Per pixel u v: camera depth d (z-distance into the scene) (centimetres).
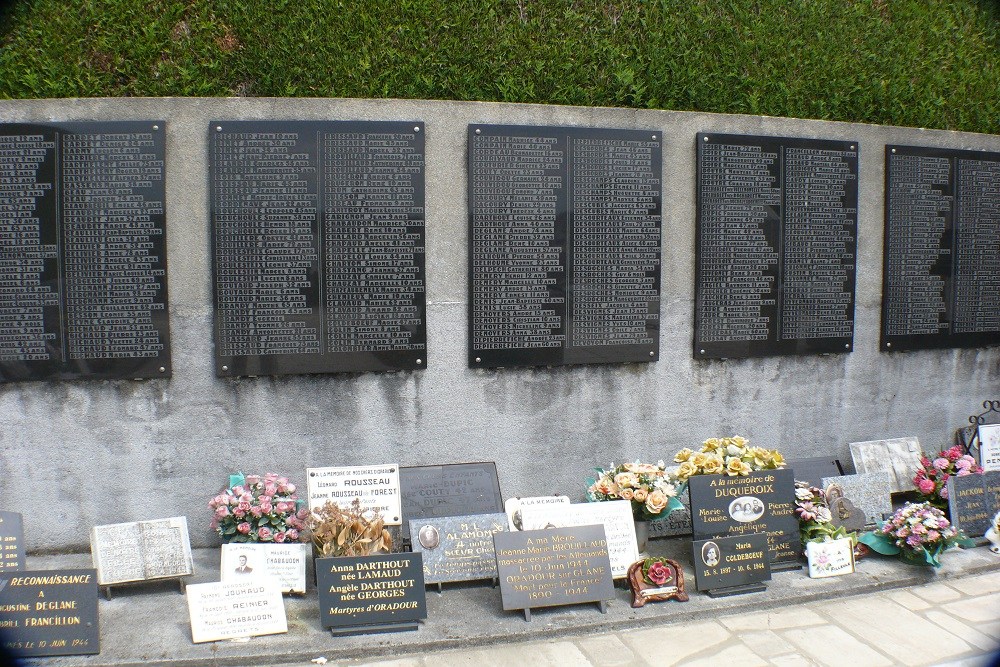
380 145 439
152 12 441
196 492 441
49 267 420
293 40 448
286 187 433
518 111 458
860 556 437
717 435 507
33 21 431
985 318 564
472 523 404
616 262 475
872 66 541
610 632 359
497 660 332
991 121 566
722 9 507
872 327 537
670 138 482
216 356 434
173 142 427
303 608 373
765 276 503
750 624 367
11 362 420
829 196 513
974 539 464
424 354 452
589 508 402
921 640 351
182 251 430
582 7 488
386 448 456
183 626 351
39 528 430
